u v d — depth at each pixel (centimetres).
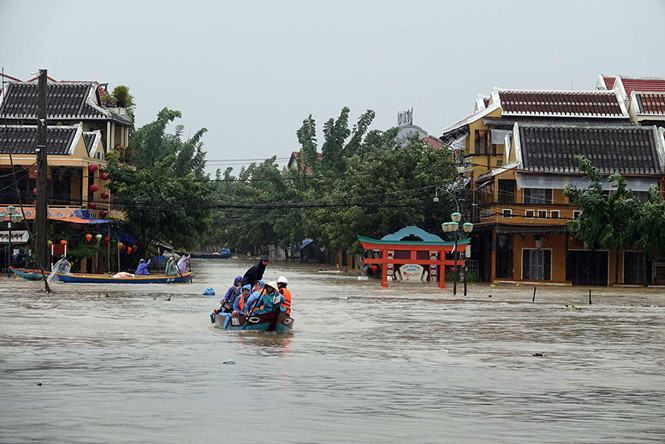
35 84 8644
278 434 1548
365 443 1499
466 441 1527
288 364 2364
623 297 5997
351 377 2162
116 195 8200
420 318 3912
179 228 8488
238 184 16525
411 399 1889
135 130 10619
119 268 7625
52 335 2947
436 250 7012
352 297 5397
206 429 1574
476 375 2238
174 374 2152
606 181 7831
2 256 7588
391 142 12056
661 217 7412
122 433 1533
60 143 7675
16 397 1834
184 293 5372
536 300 5478
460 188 8431
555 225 7806
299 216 13138
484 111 8550
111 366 2266
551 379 2198
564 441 1541
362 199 8781
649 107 8544
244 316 3186
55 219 7350
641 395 1995
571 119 8619
